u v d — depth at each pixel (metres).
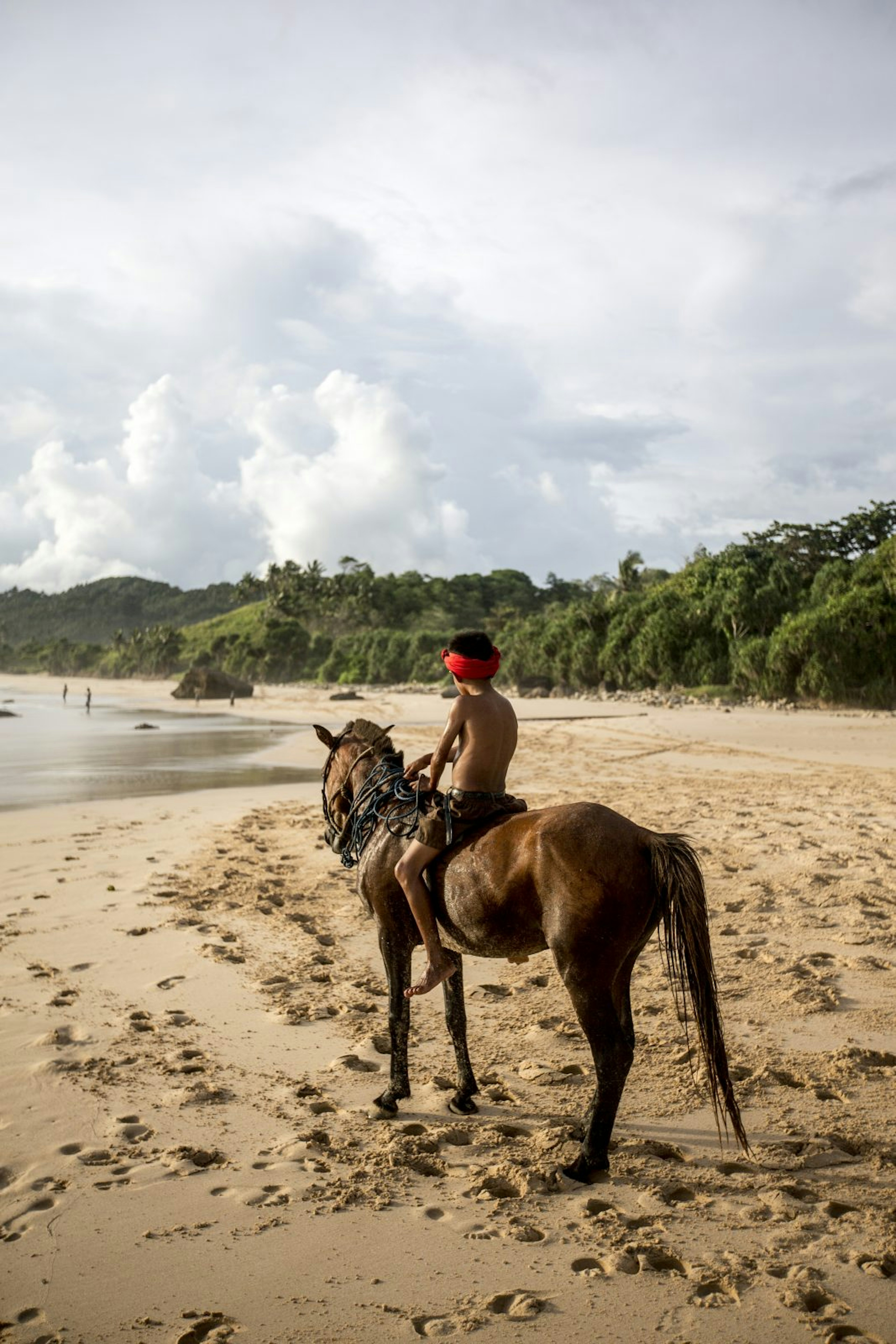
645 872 3.96
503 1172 4.00
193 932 7.80
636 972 6.87
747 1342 2.91
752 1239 3.49
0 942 7.49
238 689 82.25
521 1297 3.13
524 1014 5.98
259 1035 5.64
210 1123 4.51
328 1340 2.93
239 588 185.62
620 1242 3.48
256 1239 3.51
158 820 14.07
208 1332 2.99
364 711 55.53
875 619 47.88
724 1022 5.71
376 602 166.25
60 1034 5.58
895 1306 3.07
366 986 6.52
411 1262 3.37
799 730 32.53
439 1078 5.04
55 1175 4.01
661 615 62.88
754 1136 4.30
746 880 9.20
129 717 53.06
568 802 15.16
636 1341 2.91
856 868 9.60
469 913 4.26
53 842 12.06
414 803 4.68
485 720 4.45
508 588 196.12
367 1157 4.18
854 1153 4.17
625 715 43.25
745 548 78.06
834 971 6.56
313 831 12.96
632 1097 4.75
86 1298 3.16
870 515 94.56
